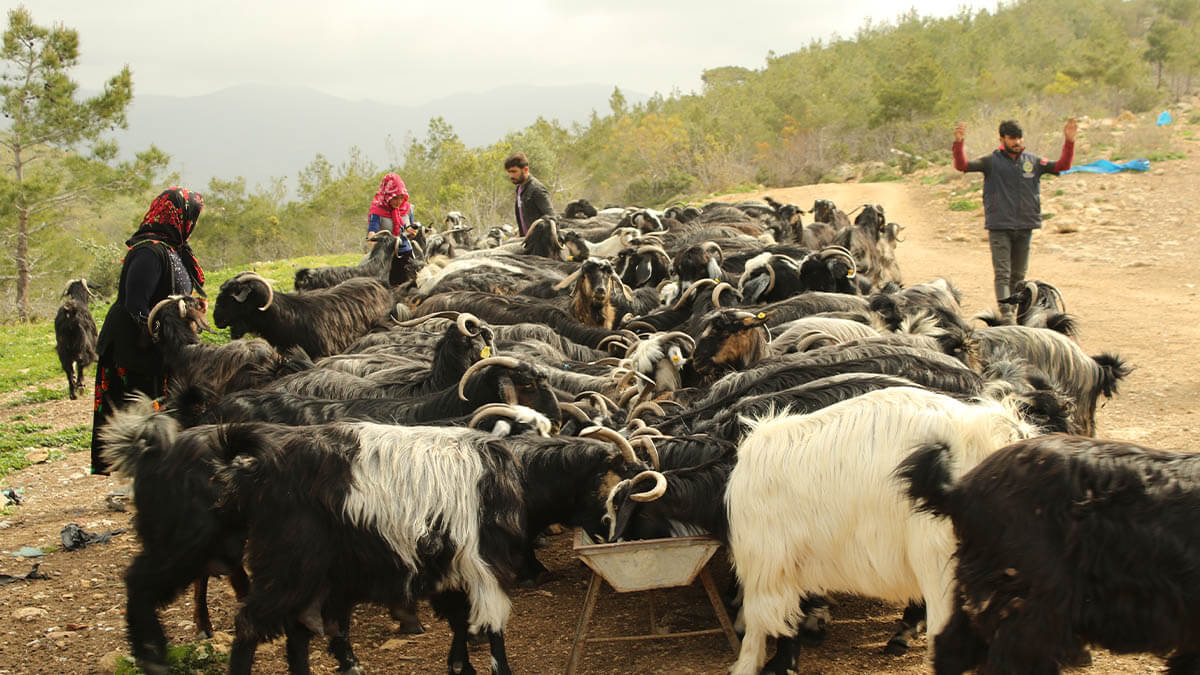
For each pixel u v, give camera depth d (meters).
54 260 36.78
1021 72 63.00
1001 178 12.12
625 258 13.67
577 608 6.17
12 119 31.11
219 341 13.98
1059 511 3.67
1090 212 23.16
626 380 7.22
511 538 5.08
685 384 7.91
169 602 5.18
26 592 6.68
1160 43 61.12
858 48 86.75
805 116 56.97
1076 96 51.38
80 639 5.93
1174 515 3.51
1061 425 5.49
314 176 67.75
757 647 4.96
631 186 51.59
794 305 9.96
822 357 7.21
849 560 4.70
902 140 49.00
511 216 42.72
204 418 6.70
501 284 12.64
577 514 5.50
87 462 10.39
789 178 49.41
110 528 8.06
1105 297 15.51
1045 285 10.41
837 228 18.78
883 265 16.58
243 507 4.89
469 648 5.69
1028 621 3.67
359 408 6.60
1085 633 3.69
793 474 4.79
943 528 4.32
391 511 4.80
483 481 5.01
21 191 31.61
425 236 17.84
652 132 54.31
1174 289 15.91
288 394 6.75
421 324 10.48
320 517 4.77
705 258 11.69
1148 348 11.96
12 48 30.36
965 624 4.02
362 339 9.73
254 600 4.73
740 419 5.45
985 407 4.59
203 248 57.69
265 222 59.19
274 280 22.28
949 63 69.38
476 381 6.50
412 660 5.64
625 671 5.31
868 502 4.59
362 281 11.14
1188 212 22.31
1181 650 3.63
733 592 5.98
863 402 4.83
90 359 14.02
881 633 5.62
